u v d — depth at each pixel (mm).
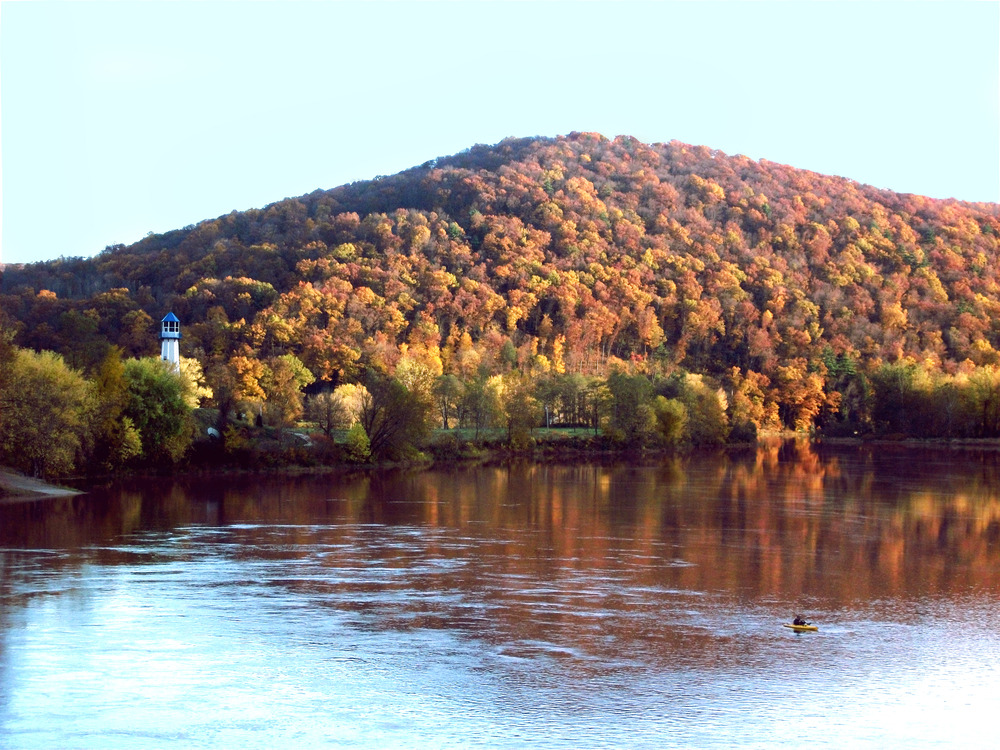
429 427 145375
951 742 35250
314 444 133000
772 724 36562
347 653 43719
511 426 166875
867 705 38500
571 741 34844
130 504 88688
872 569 63219
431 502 94875
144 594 53312
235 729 35469
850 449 191375
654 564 63812
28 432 94312
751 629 48406
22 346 192875
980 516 87500
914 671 42438
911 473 132625
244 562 62375
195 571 59375
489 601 53000
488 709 37531
